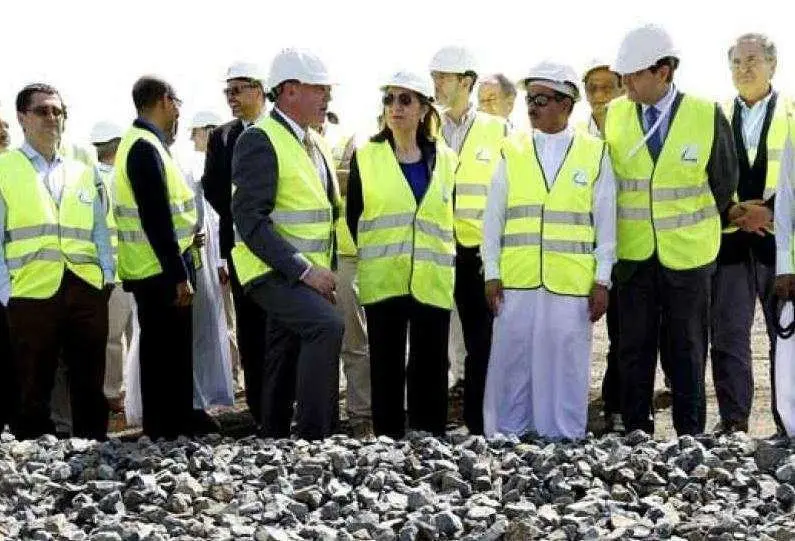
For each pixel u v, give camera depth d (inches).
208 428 386.0
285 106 308.7
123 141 341.1
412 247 316.2
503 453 283.0
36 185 330.6
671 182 306.5
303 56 306.2
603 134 358.6
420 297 316.2
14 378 358.0
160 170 335.3
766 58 328.8
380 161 319.0
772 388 319.0
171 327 340.5
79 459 291.4
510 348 317.4
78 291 333.4
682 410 307.7
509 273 316.5
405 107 315.6
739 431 328.5
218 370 393.7
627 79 308.3
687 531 225.9
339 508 249.8
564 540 224.1
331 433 302.4
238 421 413.1
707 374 467.2
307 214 305.0
